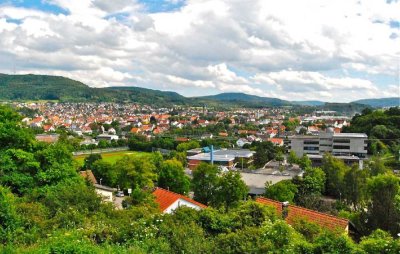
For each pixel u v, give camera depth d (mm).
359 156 105062
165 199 35125
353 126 126500
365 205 33094
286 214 23703
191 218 18781
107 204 22281
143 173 59094
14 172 24547
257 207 20422
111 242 15102
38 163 25656
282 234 15523
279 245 15211
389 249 14539
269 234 15508
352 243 15188
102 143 145625
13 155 25156
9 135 26438
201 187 43281
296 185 52188
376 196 28938
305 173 59406
